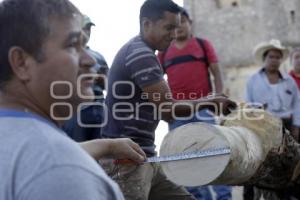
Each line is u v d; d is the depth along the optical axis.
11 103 2.15
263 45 8.63
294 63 9.56
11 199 1.92
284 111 8.49
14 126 2.04
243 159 3.86
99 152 3.11
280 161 4.36
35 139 1.99
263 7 15.10
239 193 6.19
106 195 1.98
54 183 1.90
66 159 1.95
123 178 4.22
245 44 15.09
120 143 3.19
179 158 3.69
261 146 4.24
